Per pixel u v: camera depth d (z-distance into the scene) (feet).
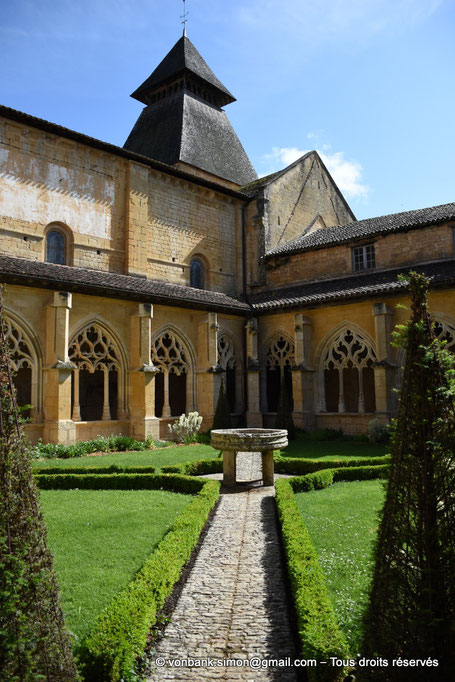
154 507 28.73
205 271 81.20
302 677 13.11
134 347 59.72
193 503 27.45
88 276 57.31
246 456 48.42
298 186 95.81
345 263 75.61
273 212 87.71
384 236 71.77
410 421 12.07
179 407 83.87
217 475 39.27
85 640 12.73
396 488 12.00
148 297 60.18
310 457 45.62
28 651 10.11
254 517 27.48
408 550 11.53
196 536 22.67
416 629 10.94
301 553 18.69
